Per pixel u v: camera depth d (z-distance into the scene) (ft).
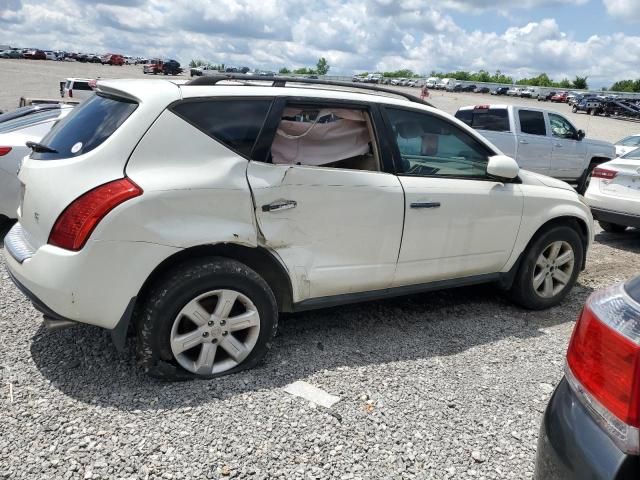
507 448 8.86
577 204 15.08
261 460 8.18
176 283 9.46
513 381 10.98
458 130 13.10
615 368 5.24
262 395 9.81
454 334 13.12
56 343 11.36
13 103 70.74
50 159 10.00
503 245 13.78
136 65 258.16
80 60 245.86
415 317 14.07
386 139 11.91
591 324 5.71
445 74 348.18
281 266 10.67
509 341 12.91
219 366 10.37
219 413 9.20
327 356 11.52
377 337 12.67
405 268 12.31
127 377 10.15
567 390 5.83
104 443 8.32
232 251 10.25
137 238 9.01
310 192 10.65
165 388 9.84
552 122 36.17
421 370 11.18
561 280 15.30
